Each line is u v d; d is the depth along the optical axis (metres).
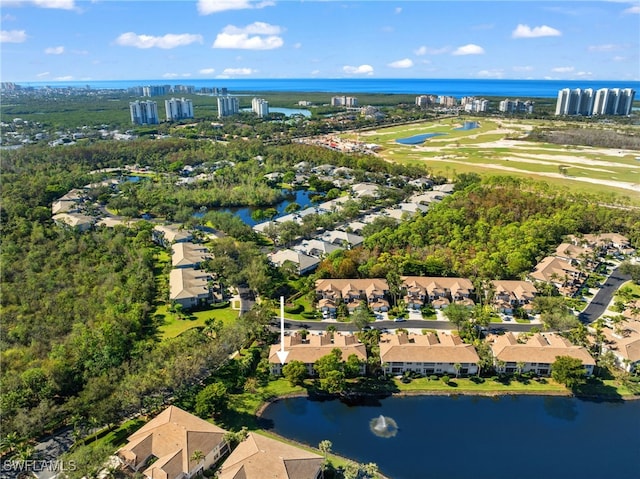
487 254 189.62
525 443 108.38
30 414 104.06
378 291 166.75
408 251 196.75
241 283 183.75
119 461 93.06
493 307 164.38
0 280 168.25
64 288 166.25
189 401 119.62
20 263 180.25
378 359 130.75
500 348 133.75
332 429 112.19
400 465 101.62
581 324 145.62
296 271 186.50
